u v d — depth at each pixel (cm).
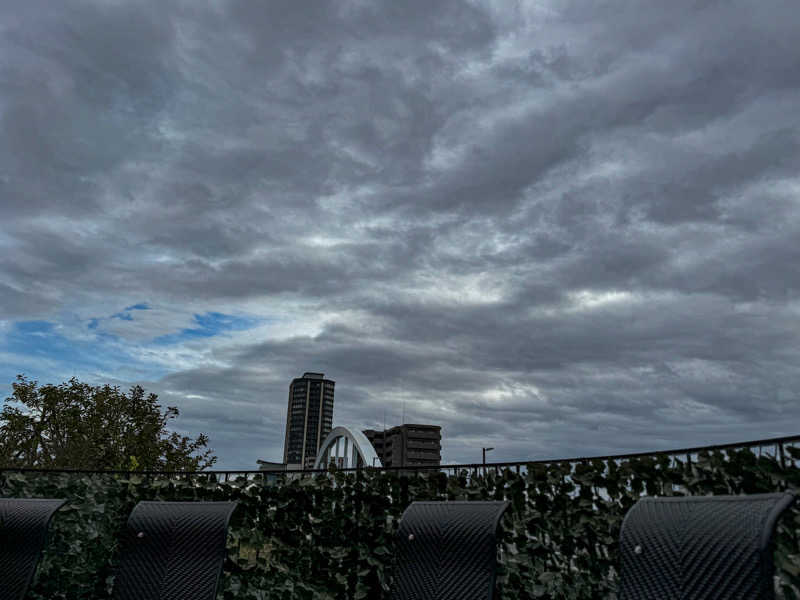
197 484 487
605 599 306
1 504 386
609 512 312
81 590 484
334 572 432
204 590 314
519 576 354
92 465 2539
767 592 162
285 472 470
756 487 242
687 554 191
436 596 283
